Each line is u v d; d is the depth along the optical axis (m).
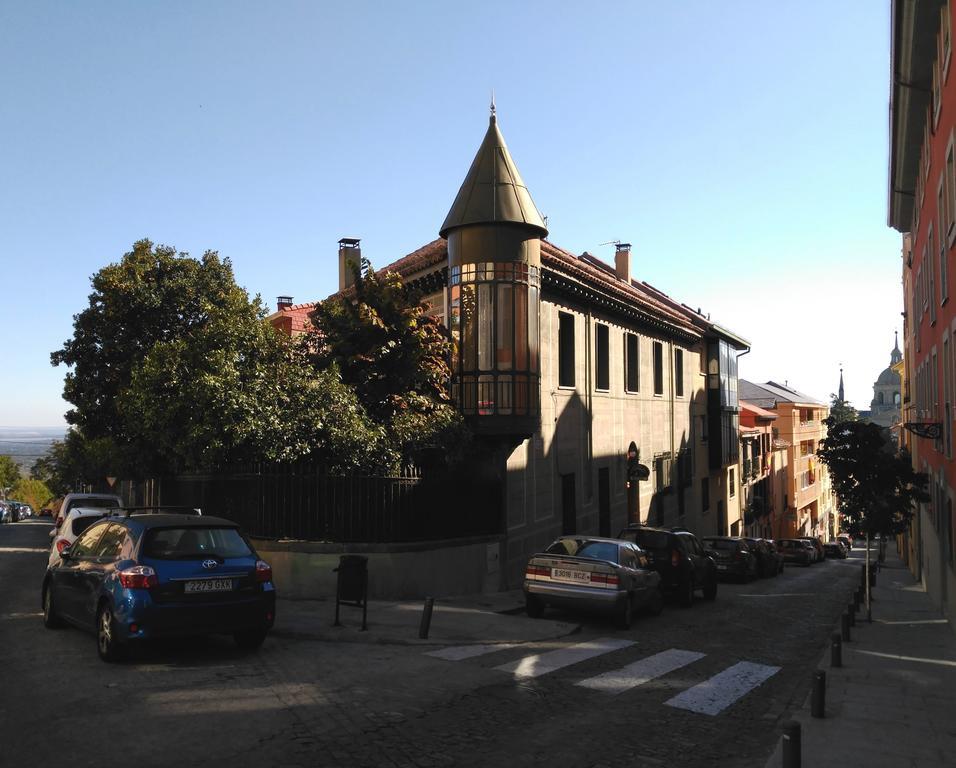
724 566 23.47
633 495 24.30
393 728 6.12
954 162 12.55
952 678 9.10
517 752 5.78
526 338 16.14
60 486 49.78
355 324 15.25
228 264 21.41
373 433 13.77
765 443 49.16
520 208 16.14
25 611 10.81
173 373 13.73
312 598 12.74
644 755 5.91
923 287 19.61
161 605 7.60
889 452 16.12
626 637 11.23
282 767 5.16
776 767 5.65
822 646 11.55
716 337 34.44
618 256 31.12
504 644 9.84
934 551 18.33
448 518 14.41
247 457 13.61
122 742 5.48
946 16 12.93
